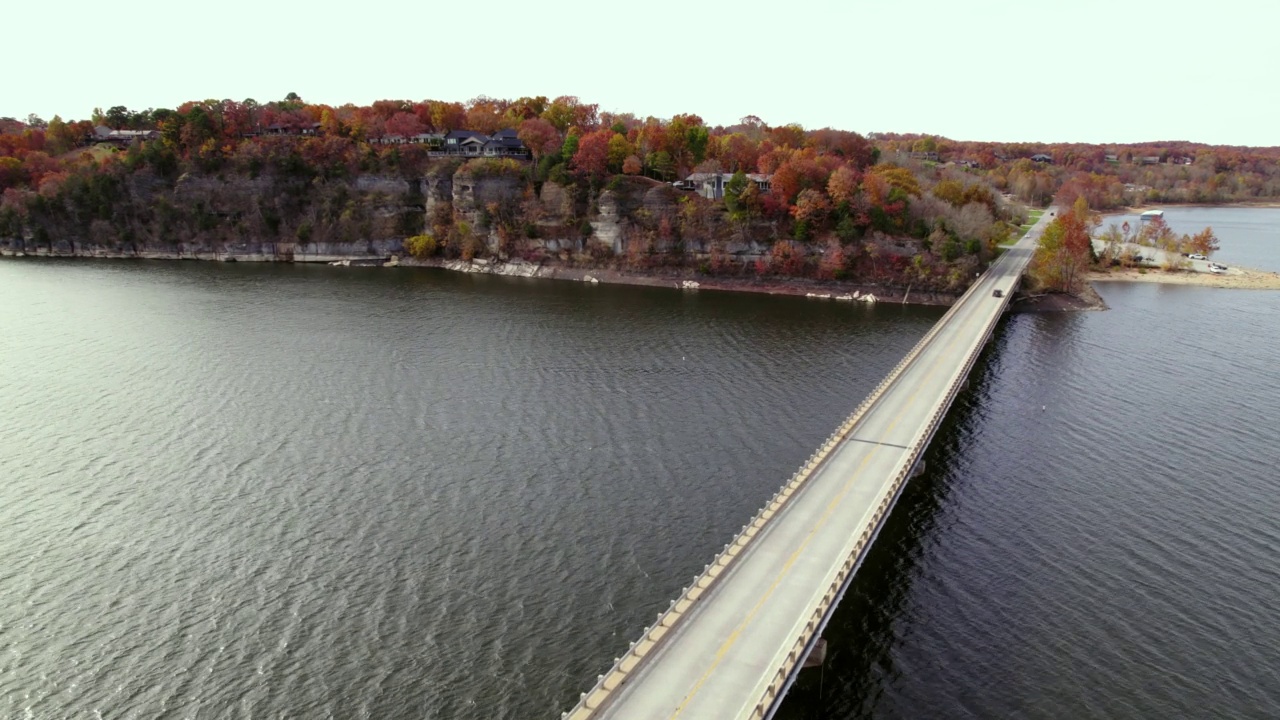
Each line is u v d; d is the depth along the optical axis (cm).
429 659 5641
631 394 10950
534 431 9588
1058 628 6072
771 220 19038
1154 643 5897
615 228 19925
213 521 7412
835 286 18150
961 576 6762
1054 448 9319
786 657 4822
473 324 15000
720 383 11450
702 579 5631
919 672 5622
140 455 8800
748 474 8481
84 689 5325
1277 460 8944
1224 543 7231
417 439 9312
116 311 15562
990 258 19250
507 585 6488
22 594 6288
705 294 18312
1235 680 5522
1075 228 17862
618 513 7638
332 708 5191
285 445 9106
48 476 8256
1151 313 16350
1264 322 15488
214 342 13362
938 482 8462
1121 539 7312
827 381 11581
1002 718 5188
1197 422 10094
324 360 12394
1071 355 13188
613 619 6094
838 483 7331
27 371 11656
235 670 5519
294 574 6606
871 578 6750
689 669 4828
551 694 5325
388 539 7138
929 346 12044
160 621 6012
